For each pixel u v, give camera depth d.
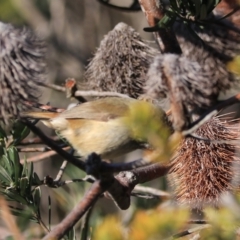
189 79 5.36
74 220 6.02
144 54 8.98
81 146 7.86
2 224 7.92
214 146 7.64
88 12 15.95
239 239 5.71
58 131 8.05
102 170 5.66
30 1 14.99
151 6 7.82
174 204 7.75
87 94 8.92
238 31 7.32
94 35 16.03
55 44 15.31
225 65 8.48
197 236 7.19
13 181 7.34
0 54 5.22
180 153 7.73
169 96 5.43
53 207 13.32
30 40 5.39
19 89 5.23
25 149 8.94
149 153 5.56
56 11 15.46
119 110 7.66
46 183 7.55
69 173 10.55
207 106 5.70
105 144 7.64
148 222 4.83
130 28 9.04
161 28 7.20
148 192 9.91
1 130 7.62
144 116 4.88
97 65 9.12
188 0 7.12
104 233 4.88
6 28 5.29
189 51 8.57
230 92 8.66
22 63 5.25
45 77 5.46
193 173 7.66
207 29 8.48
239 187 7.55
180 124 5.38
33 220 7.33
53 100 14.68
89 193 6.08
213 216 5.54
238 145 7.66
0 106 5.25
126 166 5.66
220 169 7.59
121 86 8.97
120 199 6.63
